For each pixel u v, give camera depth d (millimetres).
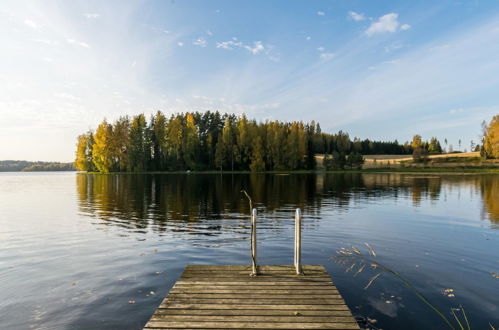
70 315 5250
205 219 14781
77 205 20109
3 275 7219
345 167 93750
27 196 26656
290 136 86688
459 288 6352
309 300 5383
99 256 8742
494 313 5285
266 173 76938
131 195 26109
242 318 4773
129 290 6316
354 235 11297
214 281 6188
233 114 108500
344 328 4527
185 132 84375
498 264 7895
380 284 6574
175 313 4922
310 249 9453
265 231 11969
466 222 13758
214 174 71062
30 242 10375
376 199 22594
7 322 5023
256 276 6453
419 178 51688
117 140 78625
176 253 9023
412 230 12125
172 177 57125
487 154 88938
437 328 4805
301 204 19984
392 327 4828
